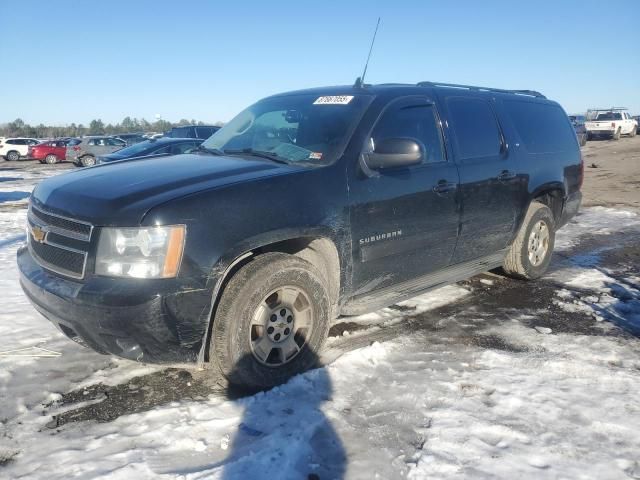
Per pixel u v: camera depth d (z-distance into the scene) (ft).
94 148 89.15
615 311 15.67
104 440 9.02
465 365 11.97
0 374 11.32
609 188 44.16
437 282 14.61
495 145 16.21
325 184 11.42
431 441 9.11
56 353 12.34
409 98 13.88
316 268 11.28
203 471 8.14
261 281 10.25
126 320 9.06
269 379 10.74
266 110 14.79
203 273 9.48
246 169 11.22
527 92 19.90
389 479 8.21
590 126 113.50
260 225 10.23
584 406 10.27
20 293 16.81
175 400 10.36
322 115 13.21
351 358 12.05
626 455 8.84
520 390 10.85
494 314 15.39
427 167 13.73
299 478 8.14
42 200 11.06
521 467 8.48
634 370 11.82
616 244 24.59
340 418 9.77
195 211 9.58
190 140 40.52
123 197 9.75
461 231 14.74
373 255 12.42
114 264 9.25
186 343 9.63
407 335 13.73
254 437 9.14
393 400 10.42
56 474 8.15
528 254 17.85
